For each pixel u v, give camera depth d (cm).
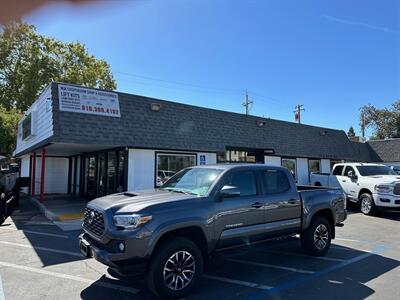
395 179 1393
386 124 5406
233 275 613
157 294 489
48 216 1280
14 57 3788
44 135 1395
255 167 656
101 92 1371
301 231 711
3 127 3034
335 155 2402
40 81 3747
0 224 1127
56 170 2241
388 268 660
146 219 487
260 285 561
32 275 603
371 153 2988
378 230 1079
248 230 605
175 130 1565
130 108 1444
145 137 1455
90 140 1298
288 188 697
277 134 2048
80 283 564
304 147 2191
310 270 645
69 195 2064
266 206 639
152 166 1518
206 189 584
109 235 489
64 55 4012
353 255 759
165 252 491
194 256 518
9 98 3772
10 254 744
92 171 1864
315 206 731
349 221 1266
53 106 1255
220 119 1770
